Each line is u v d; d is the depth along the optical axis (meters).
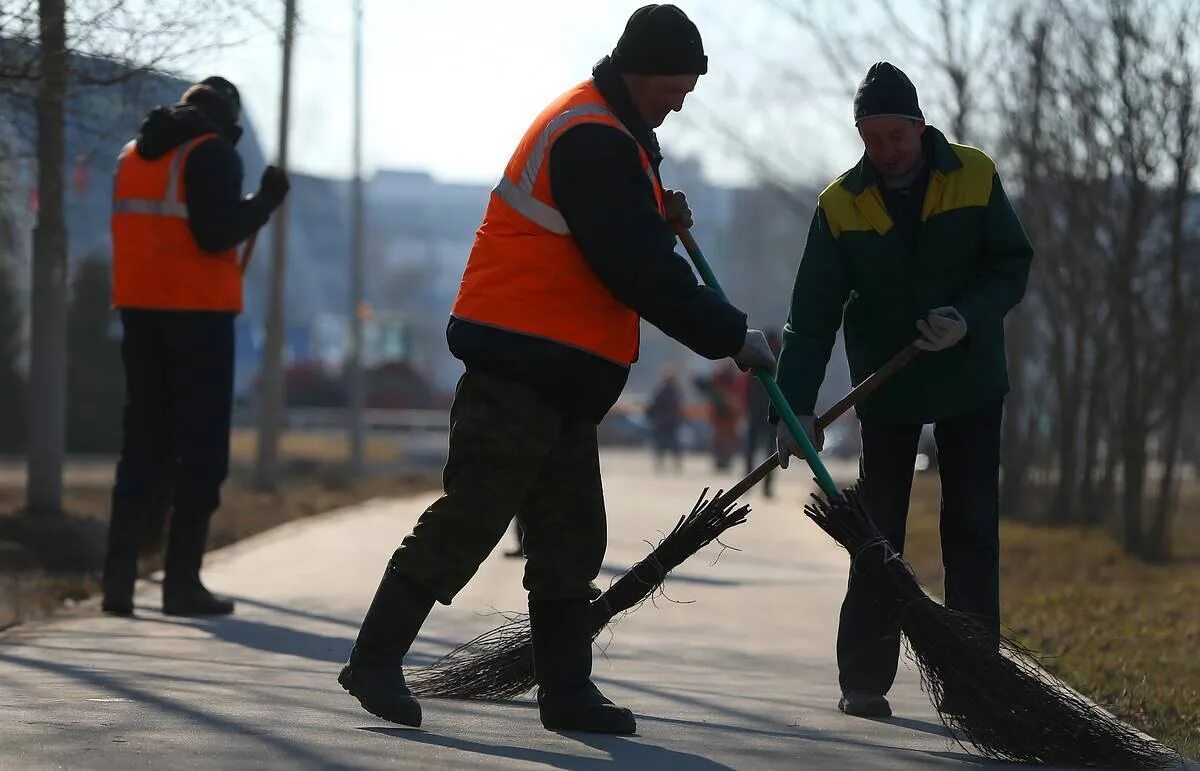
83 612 17.38
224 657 14.33
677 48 10.32
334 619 17.22
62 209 23.50
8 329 56.56
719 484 47.22
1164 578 24.94
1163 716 13.21
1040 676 11.02
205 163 16.98
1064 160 29.19
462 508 10.35
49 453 23.55
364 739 10.11
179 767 9.02
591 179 10.01
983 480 12.03
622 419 96.00
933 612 10.72
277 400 38.78
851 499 11.12
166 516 20.81
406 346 127.44
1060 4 28.06
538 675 10.95
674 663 15.19
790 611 19.14
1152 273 29.06
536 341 10.20
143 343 17.31
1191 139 26.45
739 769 9.75
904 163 11.82
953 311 11.49
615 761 9.78
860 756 10.42
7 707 11.11
